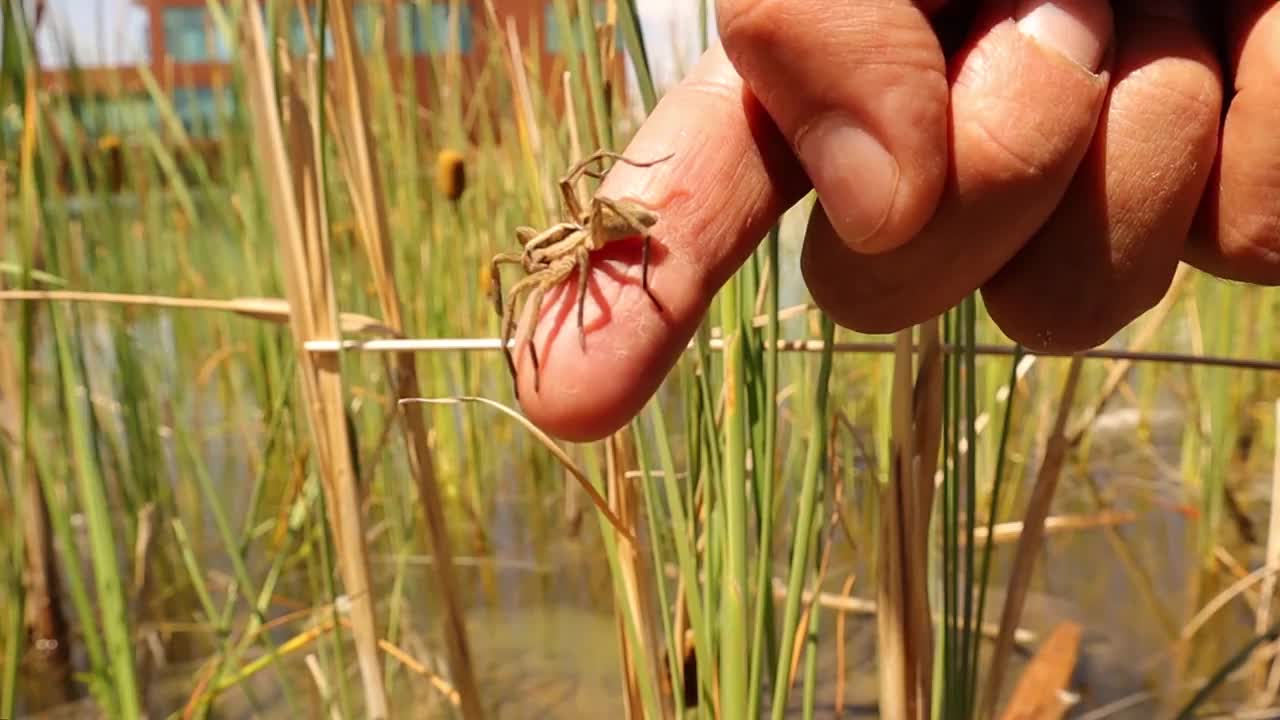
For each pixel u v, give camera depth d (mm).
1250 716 281
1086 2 154
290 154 220
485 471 478
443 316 458
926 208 152
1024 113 151
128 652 270
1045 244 162
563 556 424
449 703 309
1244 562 396
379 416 439
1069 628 342
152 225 499
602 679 319
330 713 268
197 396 516
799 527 201
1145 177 158
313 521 386
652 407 204
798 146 157
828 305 168
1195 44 160
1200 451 476
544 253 170
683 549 208
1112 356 229
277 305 233
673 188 165
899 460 214
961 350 212
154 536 375
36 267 331
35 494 362
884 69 149
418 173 489
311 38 222
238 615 381
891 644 218
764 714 293
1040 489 229
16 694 332
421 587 392
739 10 153
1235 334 459
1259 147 159
